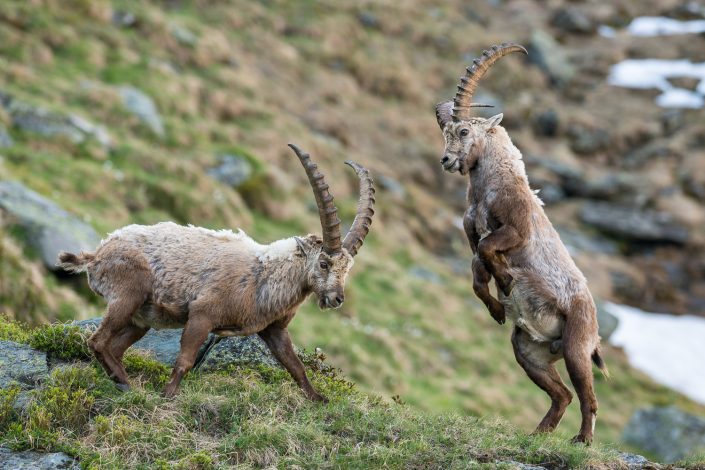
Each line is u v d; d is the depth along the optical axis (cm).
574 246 11288
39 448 2152
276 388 2530
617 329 9912
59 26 9338
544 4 17612
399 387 6425
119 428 2192
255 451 2195
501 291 2647
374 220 9406
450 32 15075
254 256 2455
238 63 11200
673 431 6894
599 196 12331
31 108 7288
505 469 2189
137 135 8106
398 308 7825
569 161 12875
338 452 2239
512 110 13375
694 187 12606
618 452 2470
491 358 7725
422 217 10300
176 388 2366
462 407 6525
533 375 2688
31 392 2303
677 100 14725
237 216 7700
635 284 10950
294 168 9512
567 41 16525
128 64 9344
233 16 12394
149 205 7125
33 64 8481
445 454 2264
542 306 2597
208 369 2717
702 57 16162
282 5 13788
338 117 11419
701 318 10669
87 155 7281
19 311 4847
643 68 15788
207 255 2425
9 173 6191
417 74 13600
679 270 11488
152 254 2398
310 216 8694
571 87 14975
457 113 2708
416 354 7112
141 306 2425
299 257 2469
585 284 2625
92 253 2431
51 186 6525
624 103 14625
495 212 2627
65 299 5194
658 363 9312
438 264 9531
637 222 11794
